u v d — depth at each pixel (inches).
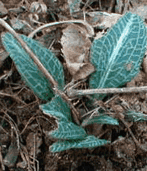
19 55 8.8
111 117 9.1
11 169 9.1
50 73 9.2
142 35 9.5
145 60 10.2
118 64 9.5
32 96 9.9
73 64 9.9
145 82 10.2
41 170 9.2
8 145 9.3
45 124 9.6
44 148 9.4
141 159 9.4
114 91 8.9
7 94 9.7
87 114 9.6
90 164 9.3
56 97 8.7
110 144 9.4
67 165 9.2
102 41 9.6
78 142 8.4
